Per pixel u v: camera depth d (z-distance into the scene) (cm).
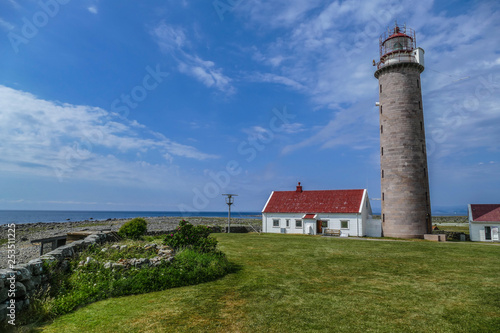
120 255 1066
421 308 778
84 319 678
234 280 1048
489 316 725
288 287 965
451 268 1286
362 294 895
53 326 636
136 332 618
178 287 951
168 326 650
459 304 811
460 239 3136
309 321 688
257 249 1830
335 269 1249
